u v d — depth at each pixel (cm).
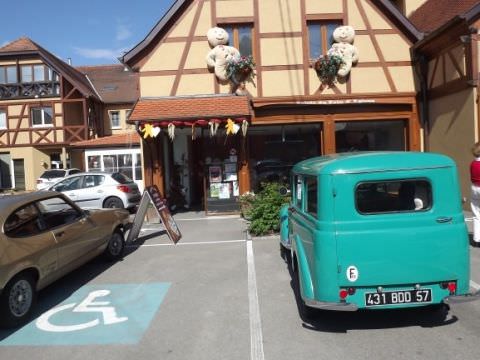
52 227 617
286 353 415
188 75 1312
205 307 543
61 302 585
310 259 462
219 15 1309
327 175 435
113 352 432
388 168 433
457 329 452
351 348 419
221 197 1330
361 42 1311
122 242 829
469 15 1035
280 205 956
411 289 432
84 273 726
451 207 436
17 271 503
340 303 426
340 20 1315
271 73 1307
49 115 2812
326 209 434
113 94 3219
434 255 429
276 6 1307
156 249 890
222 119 1202
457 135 1150
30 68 2803
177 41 1312
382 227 430
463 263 434
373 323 475
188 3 1311
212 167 1330
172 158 1532
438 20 1340
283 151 1388
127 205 1479
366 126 1404
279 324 482
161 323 499
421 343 424
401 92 1307
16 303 507
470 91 1085
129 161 2220
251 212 975
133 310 544
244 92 1306
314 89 1305
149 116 1213
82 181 1497
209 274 688
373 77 1311
